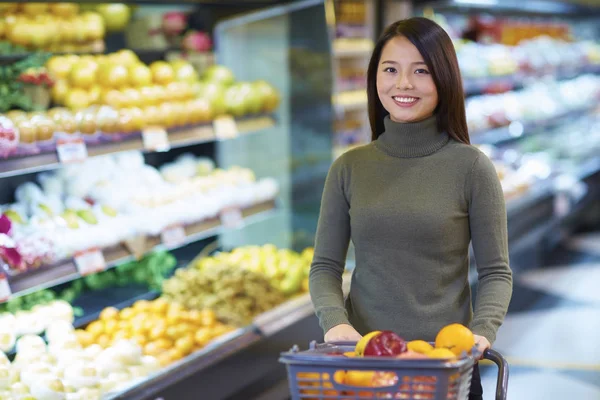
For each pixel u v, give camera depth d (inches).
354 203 77.4
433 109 76.6
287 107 161.2
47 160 115.0
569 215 265.7
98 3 133.0
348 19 176.9
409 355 56.7
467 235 75.6
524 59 275.0
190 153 160.7
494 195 74.0
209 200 145.4
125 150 128.9
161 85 145.6
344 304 81.0
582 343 172.6
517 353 167.0
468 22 268.8
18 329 115.2
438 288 74.5
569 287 215.3
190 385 114.8
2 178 127.5
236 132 151.0
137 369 111.2
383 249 75.4
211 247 160.1
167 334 122.0
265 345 129.8
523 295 207.9
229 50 162.1
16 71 123.1
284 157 163.3
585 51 323.0
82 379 103.6
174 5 151.4
